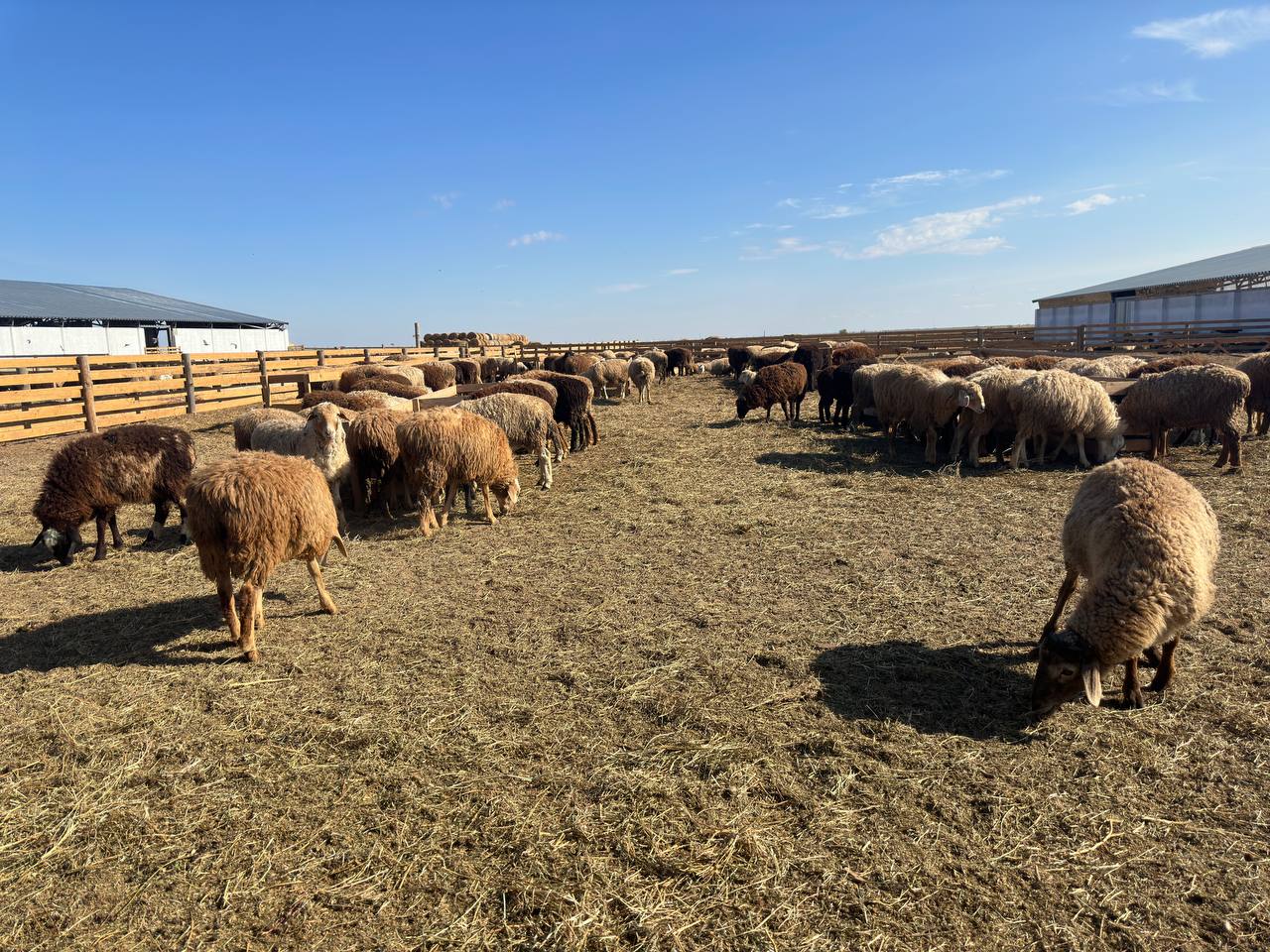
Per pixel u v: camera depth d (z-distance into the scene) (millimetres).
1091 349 29859
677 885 3139
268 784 3875
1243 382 9789
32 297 44406
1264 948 2746
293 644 5551
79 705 4719
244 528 4953
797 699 4551
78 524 7730
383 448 8938
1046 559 6891
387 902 3084
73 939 2939
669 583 6660
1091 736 4090
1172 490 4504
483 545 8039
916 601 6020
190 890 3178
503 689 4789
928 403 11156
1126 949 2771
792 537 7906
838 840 3361
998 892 3061
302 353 22688
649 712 4473
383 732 4324
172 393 19359
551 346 42469
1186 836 3328
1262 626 5227
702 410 19422
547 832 3457
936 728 4207
